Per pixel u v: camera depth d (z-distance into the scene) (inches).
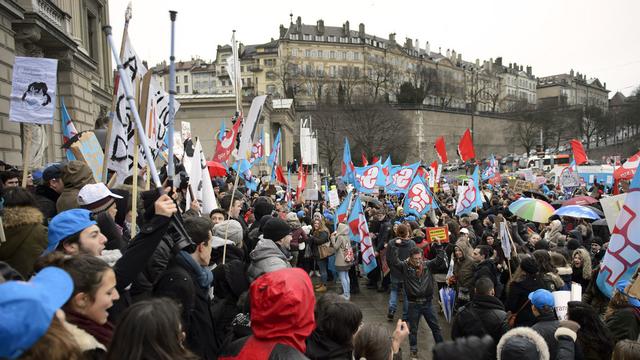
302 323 99.3
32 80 232.4
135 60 200.1
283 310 97.0
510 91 5659.5
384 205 606.5
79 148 226.4
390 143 2576.3
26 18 566.9
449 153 3346.5
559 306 209.9
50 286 68.9
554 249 309.4
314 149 951.0
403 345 309.3
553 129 3636.8
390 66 4185.5
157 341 77.3
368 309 390.9
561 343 161.8
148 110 205.9
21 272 132.0
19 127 546.9
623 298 195.5
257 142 634.8
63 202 164.1
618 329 190.5
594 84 6747.1
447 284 341.7
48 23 607.2
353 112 2593.5
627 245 197.6
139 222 187.8
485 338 89.7
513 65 6235.2
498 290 278.8
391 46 4495.6
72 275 90.2
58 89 732.0
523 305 222.1
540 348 139.3
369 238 372.2
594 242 352.8
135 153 140.1
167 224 117.0
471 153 667.4
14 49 537.6
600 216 439.5
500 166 2854.3
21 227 134.0
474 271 299.9
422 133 3125.0
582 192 815.7
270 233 178.9
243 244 251.9
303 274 105.3
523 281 225.9
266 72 4065.0
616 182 666.8
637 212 195.9
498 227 358.9
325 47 4151.1
